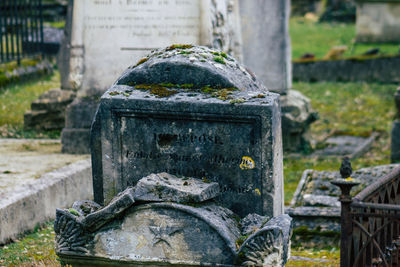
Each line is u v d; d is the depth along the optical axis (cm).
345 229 545
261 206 559
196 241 534
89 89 1069
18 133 1214
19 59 1522
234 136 558
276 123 559
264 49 1270
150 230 545
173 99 568
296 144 1252
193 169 574
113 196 598
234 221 554
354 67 1925
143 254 548
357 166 1157
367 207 541
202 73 585
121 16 1048
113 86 605
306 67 1955
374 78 1914
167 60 595
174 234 539
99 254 558
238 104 550
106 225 555
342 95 1747
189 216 533
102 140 592
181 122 571
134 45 1051
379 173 888
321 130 1427
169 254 542
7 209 720
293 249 777
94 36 1059
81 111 1036
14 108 1355
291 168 1148
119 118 586
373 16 2461
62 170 885
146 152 585
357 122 1489
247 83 602
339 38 2727
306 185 898
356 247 565
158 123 578
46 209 802
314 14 3344
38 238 744
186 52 607
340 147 1280
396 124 1178
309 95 1753
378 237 596
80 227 558
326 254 747
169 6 1027
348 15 3191
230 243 523
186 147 574
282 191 598
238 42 1164
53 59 1770
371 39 2483
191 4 1020
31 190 782
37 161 949
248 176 560
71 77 1064
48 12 2083
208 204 554
